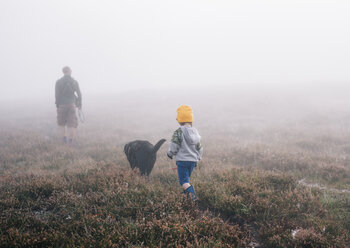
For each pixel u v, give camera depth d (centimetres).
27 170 590
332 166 568
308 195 397
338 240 277
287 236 292
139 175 477
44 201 382
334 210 362
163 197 372
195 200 369
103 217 325
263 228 316
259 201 367
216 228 297
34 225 312
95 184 437
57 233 282
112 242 273
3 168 625
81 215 319
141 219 316
